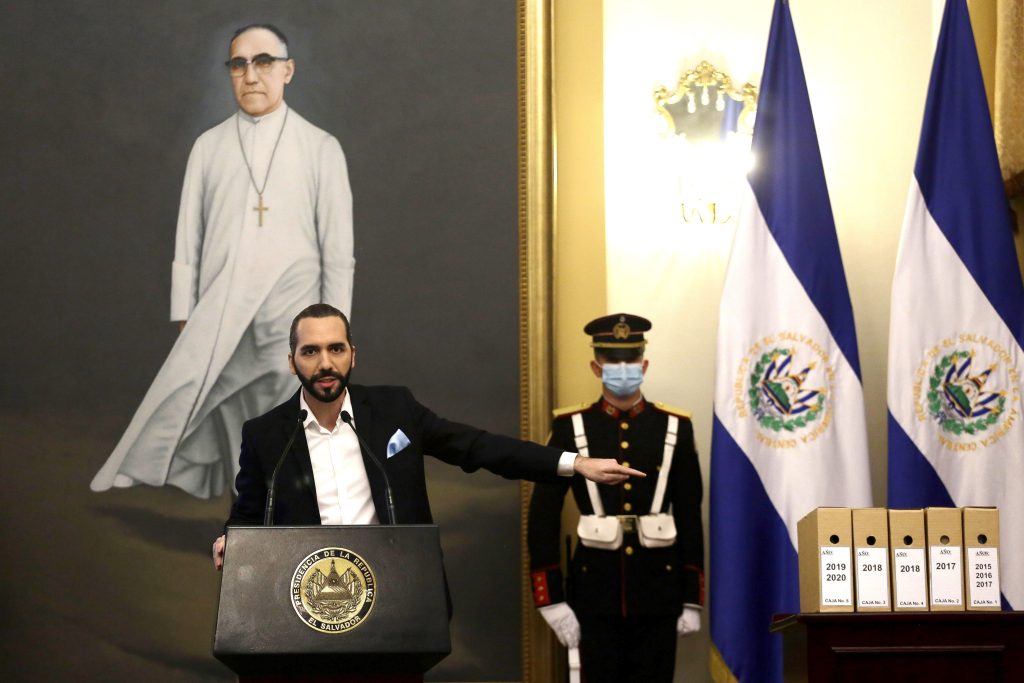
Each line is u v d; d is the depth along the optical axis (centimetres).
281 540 250
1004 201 475
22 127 537
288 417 316
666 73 527
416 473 309
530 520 468
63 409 521
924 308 470
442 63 527
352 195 524
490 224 516
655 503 470
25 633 509
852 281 514
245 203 527
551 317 508
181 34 539
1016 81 494
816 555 305
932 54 523
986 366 465
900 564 302
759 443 473
